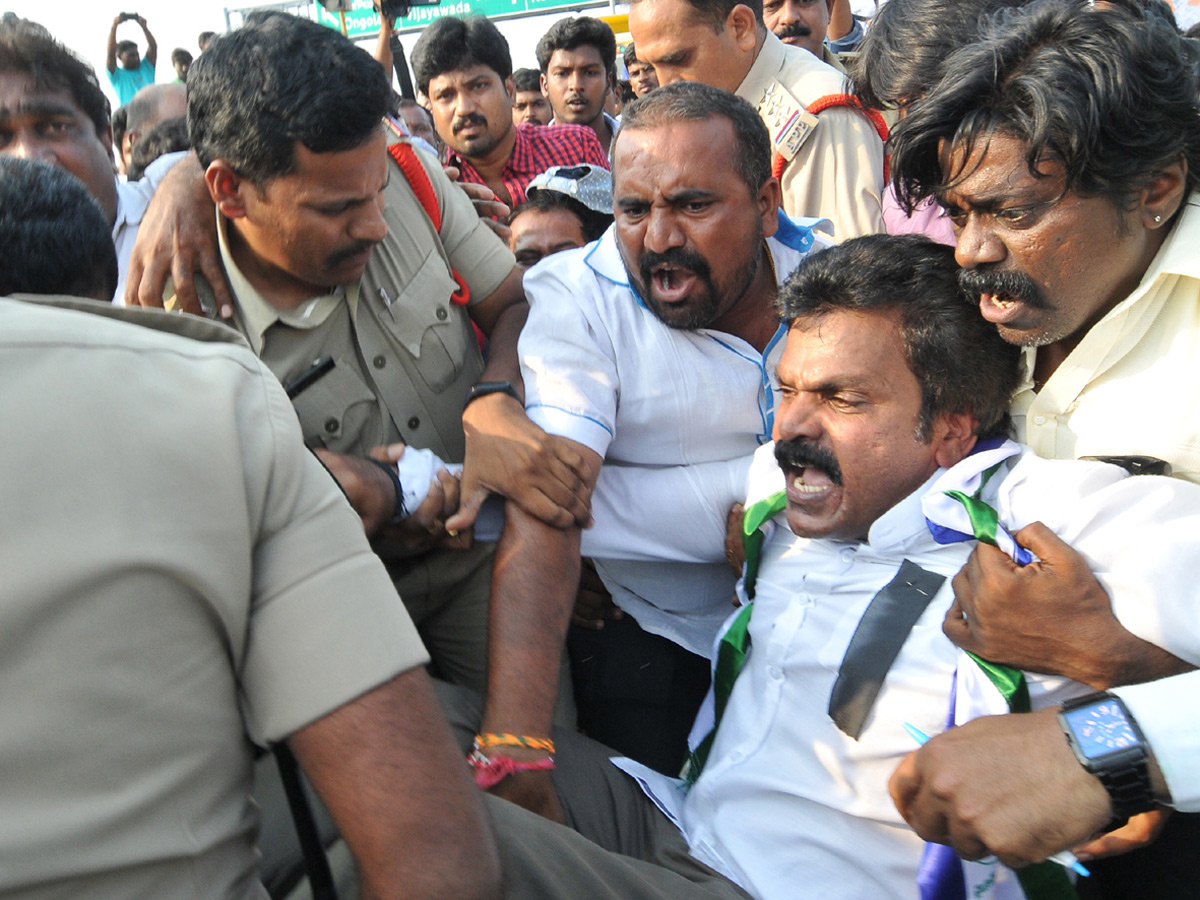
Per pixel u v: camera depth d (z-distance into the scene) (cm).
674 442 179
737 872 138
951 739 113
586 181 250
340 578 86
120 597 71
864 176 273
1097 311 133
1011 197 119
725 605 192
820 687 139
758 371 175
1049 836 107
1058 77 112
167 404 77
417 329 184
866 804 130
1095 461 132
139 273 169
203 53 152
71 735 68
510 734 143
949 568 137
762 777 139
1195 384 127
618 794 153
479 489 161
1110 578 117
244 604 81
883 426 137
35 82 196
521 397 176
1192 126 118
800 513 146
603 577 188
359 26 935
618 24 821
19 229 105
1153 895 139
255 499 82
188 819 76
